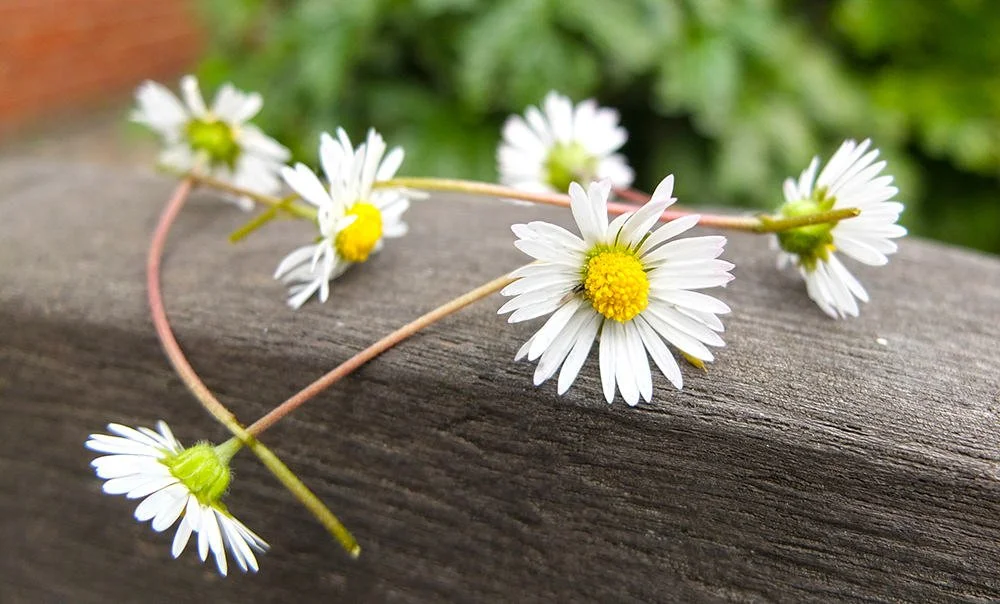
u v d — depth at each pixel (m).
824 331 0.11
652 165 0.27
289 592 0.12
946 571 0.09
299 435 0.11
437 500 0.11
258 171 0.14
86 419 0.12
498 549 0.11
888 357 0.10
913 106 0.28
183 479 0.10
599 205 0.09
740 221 0.11
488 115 0.26
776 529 0.10
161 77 0.56
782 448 0.10
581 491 0.10
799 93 0.27
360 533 0.12
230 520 0.10
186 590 0.13
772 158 0.26
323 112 0.26
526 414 0.10
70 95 0.51
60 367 0.12
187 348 0.11
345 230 0.11
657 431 0.10
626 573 0.11
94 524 0.13
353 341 0.11
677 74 0.25
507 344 0.10
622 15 0.24
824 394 0.10
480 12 0.24
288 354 0.11
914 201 0.27
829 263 0.11
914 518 0.09
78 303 0.12
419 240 0.13
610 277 0.09
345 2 0.25
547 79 0.24
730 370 0.10
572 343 0.10
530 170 0.14
